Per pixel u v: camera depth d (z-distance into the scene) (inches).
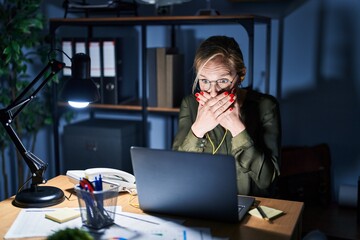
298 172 101.7
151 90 106.0
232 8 108.2
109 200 51.9
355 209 102.5
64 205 59.2
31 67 117.6
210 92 66.2
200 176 51.2
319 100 105.8
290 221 53.9
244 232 50.6
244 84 107.3
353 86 102.9
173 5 111.2
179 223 52.9
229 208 51.8
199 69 65.6
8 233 50.1
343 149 105.9
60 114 123.1
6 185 116.0
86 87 59.6
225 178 50.1
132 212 56.4
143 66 102.6
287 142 109.8
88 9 107.0
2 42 102.1
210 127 63.0
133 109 106.7
